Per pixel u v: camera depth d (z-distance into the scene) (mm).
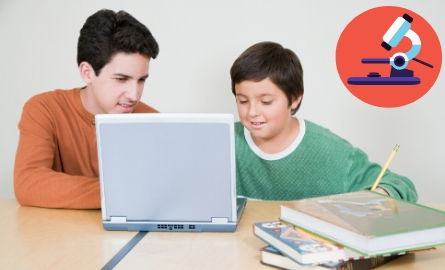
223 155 1002
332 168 1532
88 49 1382
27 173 1273
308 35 2207
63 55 2314
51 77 2336
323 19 2191
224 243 970
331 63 2209
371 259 829
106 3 2277
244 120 1376
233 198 1019
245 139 1587
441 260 875
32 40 2324
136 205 1044
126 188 1039
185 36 2270
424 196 2236
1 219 1143
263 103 1340
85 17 2285
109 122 1010
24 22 2318
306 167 1543
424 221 841
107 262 878
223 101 2301
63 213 1191
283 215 954
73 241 993
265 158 1554
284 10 2205
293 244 819
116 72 1354
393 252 793
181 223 1039
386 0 2168
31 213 1192
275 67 1310
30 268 854
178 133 1002
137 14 2281
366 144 2246
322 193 1563
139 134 1011
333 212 892
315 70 2223
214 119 985
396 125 2225
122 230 1058
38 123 1455
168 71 2301
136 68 1362
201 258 893
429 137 2209
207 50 2268
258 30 2227
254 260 881
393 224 824
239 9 2227
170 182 1025
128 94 1383
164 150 1013
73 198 1196
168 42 2285
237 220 1062
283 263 837
